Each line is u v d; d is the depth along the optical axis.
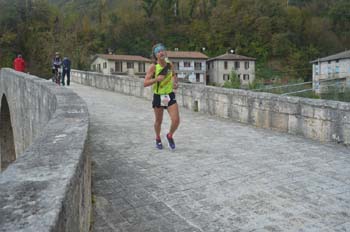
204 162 5.48
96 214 3.60
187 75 67.88
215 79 70.50
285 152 6.15
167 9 91.12
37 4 62.06
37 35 55.75
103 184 4.47
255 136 7.60
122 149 6.28
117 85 19.75
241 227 3.35
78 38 69.12
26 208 1.48
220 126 8.89
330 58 62.59
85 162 2.73
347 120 6.60
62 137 2.79
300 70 74.88
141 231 3.27
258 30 83.31
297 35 82.88
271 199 4.03
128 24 82.94
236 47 82.69
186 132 8.00
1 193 1.62
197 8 94.25
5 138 18.45
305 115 7.53
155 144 6.70
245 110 9.45
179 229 3.31
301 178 4.75
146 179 4.67
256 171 5.04
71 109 4.34
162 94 6.11
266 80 65.50
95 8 92.06
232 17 86.00
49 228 1.32
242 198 4.05
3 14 57.00
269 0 88.38
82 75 25.77
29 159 2.18
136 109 12.09
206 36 85.56
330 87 12.65
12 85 15.92
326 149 6.40
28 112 12.23
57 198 1.58
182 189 4.32
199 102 11.81
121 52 75.44
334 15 90.69
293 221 3.47
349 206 3.85
